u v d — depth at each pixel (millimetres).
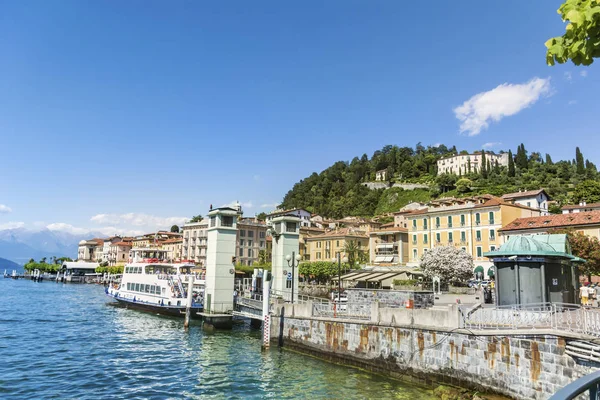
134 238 169625
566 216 64000
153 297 53781
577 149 159000
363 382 22812
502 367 18422
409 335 22781
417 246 89188
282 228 41062
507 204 76875
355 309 29344
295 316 31172
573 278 25578
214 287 40281
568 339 16328
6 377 24172
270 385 22734
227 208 41625
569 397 3361
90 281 149125
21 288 110000
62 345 33625
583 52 5297
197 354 30297
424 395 20312
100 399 20719
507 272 21688
